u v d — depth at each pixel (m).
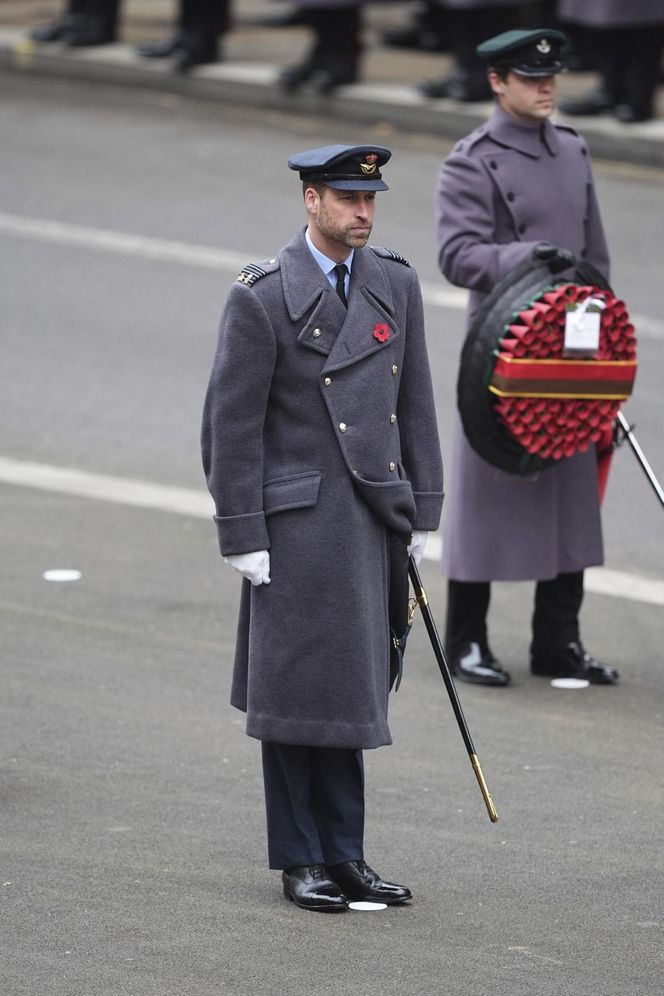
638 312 44.97
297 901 19.12
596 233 27.02
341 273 19.22
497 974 17.61
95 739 23.77
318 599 18.98
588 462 26.64
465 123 62.56
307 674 19.00
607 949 18.25
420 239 50.66
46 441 37.56
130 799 21.95
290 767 19.28
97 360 42.34
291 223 53.12
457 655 26.80
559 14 61.91
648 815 21.88
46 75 72.69
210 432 19.12
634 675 26.81
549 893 19.66
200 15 69.81
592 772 23.20
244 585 19.73
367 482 19.02
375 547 19.25
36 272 48.84
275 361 19.02
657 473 35.81
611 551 32.03
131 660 26.64
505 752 23.83
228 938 18.33
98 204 55.00
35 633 27.56
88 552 31.34
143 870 19.98
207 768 22.97
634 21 58.88
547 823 21.58
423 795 22.36
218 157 60.38
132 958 17.83
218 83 68.50
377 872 20.16
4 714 24.48
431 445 19.72
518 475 25.59
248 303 18.89
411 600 23.19
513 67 26.00
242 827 21.27
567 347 24.78
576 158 26.77
